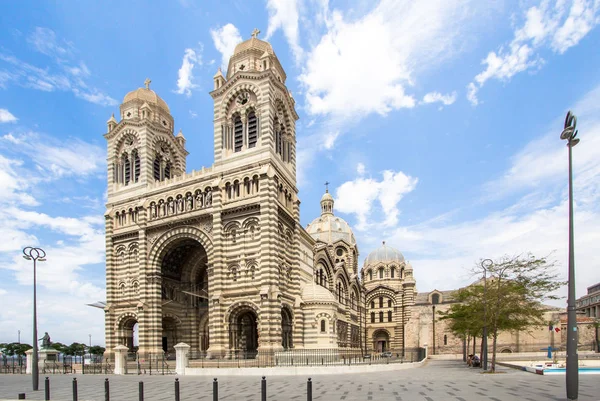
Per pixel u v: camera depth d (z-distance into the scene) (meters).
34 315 43.78
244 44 78.88
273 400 29.80
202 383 42.59
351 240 135.50
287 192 75.44
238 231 68.81
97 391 37.94
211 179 73.00
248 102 73.38
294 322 71.50
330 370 54.56
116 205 82.50
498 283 58.66
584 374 46.25
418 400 28.34
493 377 44.59
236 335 67.38
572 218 29.02
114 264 80.81
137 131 84.00
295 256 74.19
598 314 152.00
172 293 80.56
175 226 74.81
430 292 118.88
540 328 100.88
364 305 136.62
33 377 41.78
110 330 77.81
